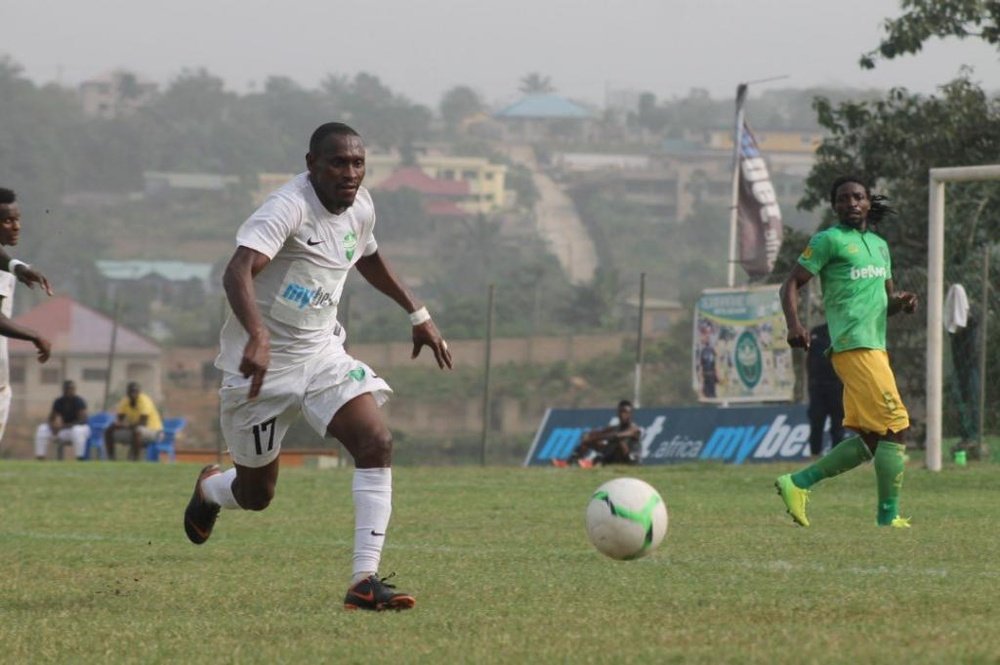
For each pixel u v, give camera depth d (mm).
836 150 71062
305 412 16156
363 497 15672
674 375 163875
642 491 17234
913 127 69562
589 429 61938
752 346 60531
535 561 20016
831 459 24656
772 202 68750
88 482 43375
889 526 24781
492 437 162000
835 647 11828
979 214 63125
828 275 24797
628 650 12031
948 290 48844
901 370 56500
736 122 70312
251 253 15367
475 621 14141
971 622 13359
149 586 17844
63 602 16594
